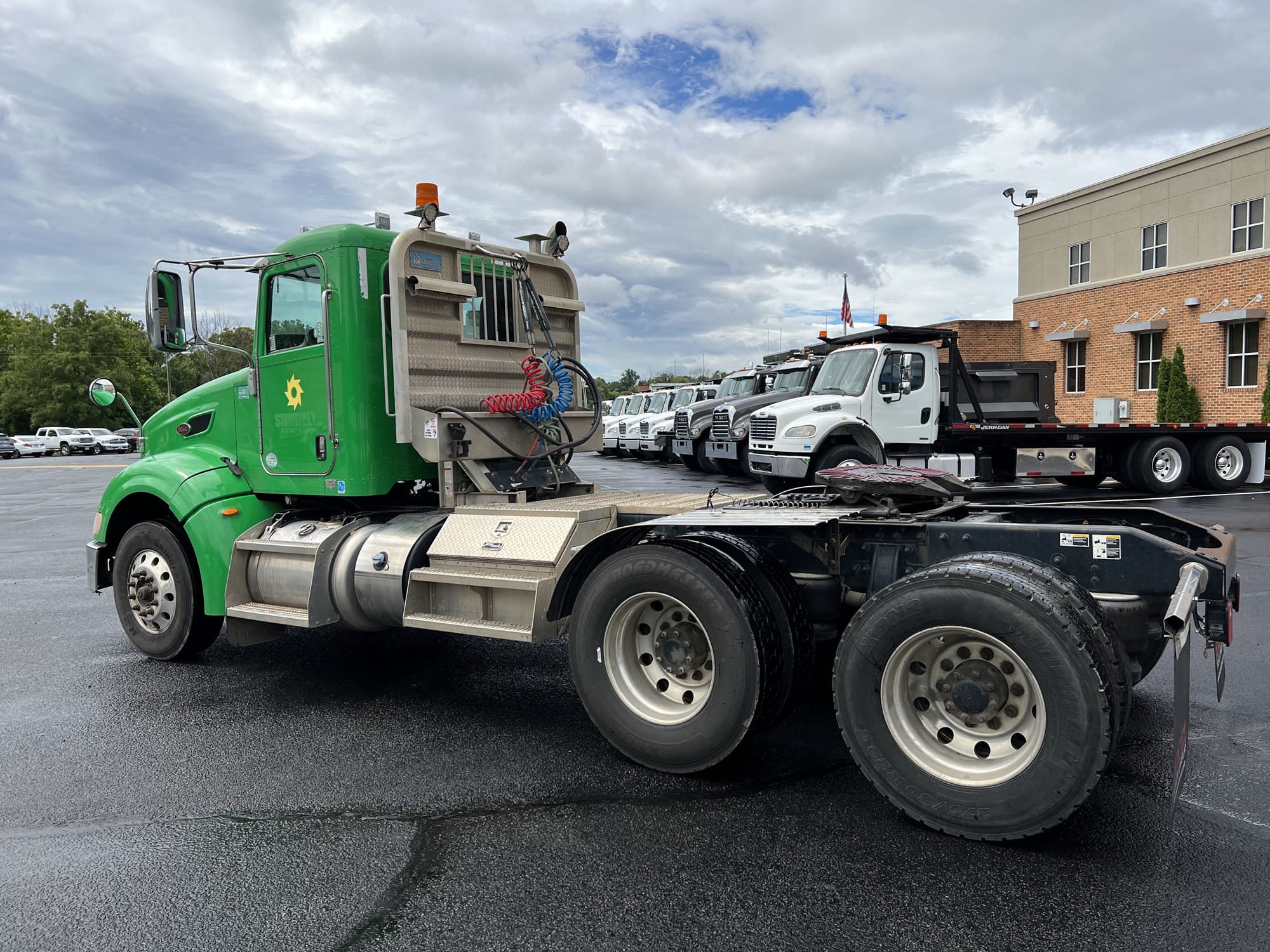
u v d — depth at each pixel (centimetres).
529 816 349
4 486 2458
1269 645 567
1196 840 320
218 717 478
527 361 568
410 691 522
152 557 580
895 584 330
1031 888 288
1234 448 1527
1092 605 314
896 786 329
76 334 6981
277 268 542
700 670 392
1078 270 2683
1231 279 2177
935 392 1441
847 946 258
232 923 276
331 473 525
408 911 281
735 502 481
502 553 445
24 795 377
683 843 323
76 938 269
